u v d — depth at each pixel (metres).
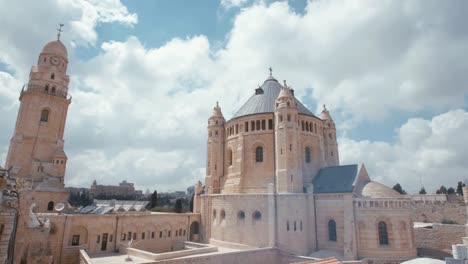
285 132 60.75
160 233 62.59
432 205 79.88
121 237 55.81
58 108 74.38
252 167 66.25
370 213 49.53
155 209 124.88
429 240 61.47
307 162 66.62
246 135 69.06
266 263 49.91
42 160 69.19
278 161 60.56
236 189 66.19
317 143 69.31
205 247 54.44
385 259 46.44
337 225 52.53
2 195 20.84
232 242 58.03
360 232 49.69
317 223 55.78
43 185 63.94
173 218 65.38
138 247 58.00
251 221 56.19
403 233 48.75
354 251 48.34
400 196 51.31
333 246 52.28
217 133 77.31
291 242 51.78
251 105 74.75
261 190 63.03
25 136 68.44
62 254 47.94
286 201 53.84
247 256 47.94
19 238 28.42
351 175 56.69
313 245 54.44
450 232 58.53
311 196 57.06
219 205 63.31
